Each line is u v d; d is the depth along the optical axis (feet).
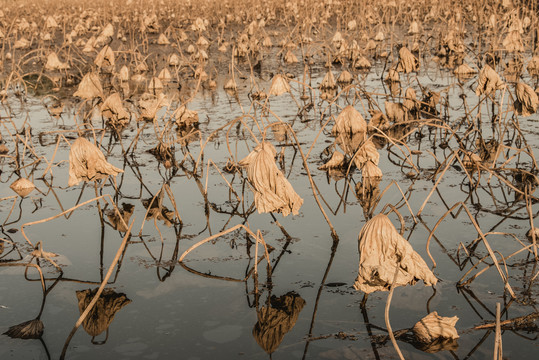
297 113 26.61
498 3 51.16
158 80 33.40
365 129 18.49
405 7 65.00
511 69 35.32
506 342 9.14
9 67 42.27
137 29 62.18
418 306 10.35
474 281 11.18
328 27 60.49
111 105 22.81
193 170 18.99
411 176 17.67
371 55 44.83
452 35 42.34
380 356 8.84
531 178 17.01
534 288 10.82
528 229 13.52
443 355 8.84
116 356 9.05
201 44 48.96
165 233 13.99
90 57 45.50
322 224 14.23
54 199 16.60
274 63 42.04
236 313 10.29
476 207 14.96
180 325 9.94
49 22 51.96
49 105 29.68
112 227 14.44
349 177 17.78
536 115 24.62
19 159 20.63
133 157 20.65
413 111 24.34
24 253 13.04
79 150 15.38
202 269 12.07
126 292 11.18
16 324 10.07
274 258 12.48
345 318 10.02
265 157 12.48
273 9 73.51
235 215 15.01
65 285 11.51
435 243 12.87
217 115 26.71
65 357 9.04
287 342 9.33
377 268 10.09
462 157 19.51
